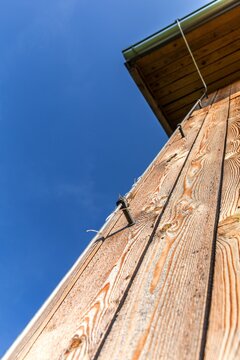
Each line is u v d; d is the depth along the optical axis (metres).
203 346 0.43
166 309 0.54
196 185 1.03
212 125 1.79
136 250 0.82
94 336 0.57
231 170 0.99
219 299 0.51
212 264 0.60
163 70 3.29
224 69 3.23
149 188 1.32
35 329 0.73
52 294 0.66
